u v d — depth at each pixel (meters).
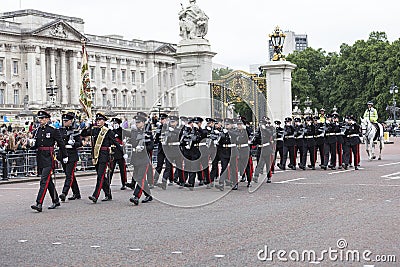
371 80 111.31
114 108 122.50
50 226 16.25
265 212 17.75
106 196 21.95
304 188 23.86
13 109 127.06
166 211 18.70
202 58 39.06
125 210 19.17
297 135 33.47
